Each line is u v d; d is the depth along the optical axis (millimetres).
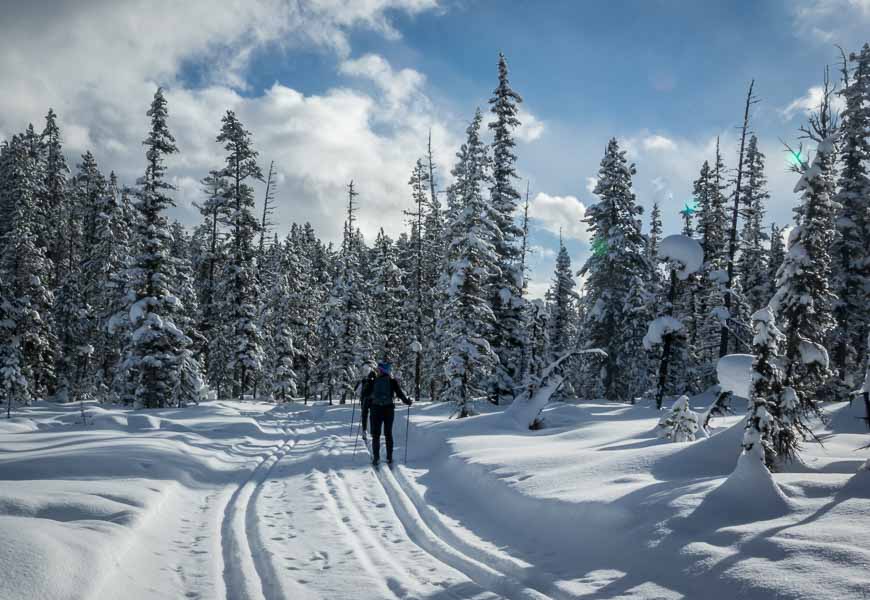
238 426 15203
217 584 4559
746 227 36219
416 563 5180
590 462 7723
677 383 29266
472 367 19938
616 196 29703
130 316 23516
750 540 4270
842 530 4191
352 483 8695
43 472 6895
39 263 29109
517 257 27625
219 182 34031
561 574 4652
